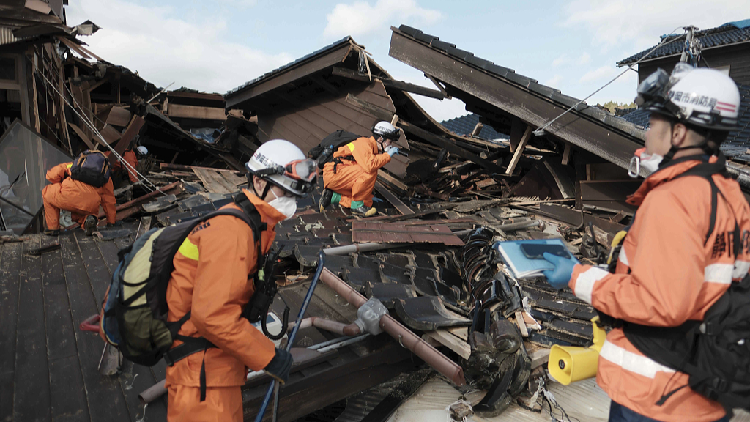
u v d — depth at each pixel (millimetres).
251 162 1687
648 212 1231
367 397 3264
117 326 1630
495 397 2717
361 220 5770
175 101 17844
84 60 12992
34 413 2398
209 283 1458
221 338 1466
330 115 10398
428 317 3182
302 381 2670
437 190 9891
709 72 1269
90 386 2637
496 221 6570
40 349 3029
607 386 1375
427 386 3207
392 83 9367
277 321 2709
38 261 4879
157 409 2455
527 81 6785
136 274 1554
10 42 8234
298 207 7129
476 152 10562
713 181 1202
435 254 5008
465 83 7734
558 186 7660
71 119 12344
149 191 9961
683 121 1254
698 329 1201
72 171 5734
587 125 6242
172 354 1579
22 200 7684
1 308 3639
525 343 3018
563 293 3705
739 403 1151
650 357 1264
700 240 1144
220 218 1557
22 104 8938
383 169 9375
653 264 1164
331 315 3539
